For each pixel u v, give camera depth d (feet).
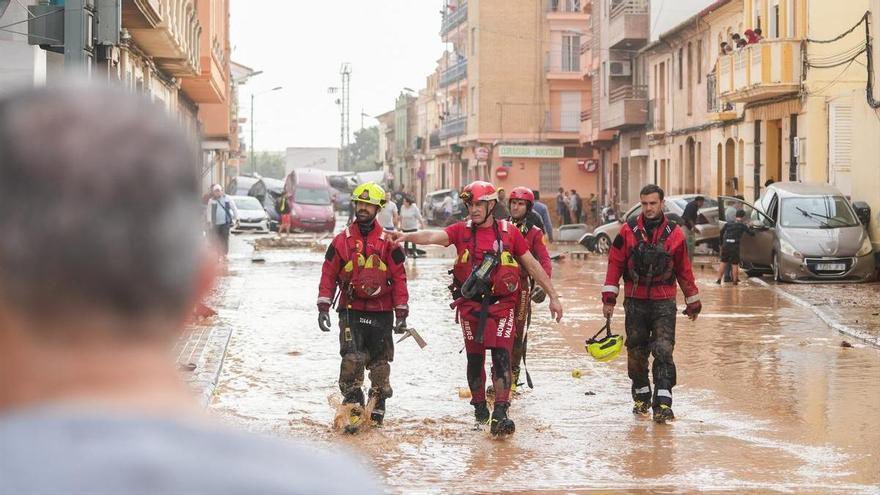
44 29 47.65
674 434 32.83
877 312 64.85
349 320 32.94
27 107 3.99
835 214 89.61
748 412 36.27
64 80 4.21
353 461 4.12
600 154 217.77
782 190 92.12
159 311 4.07
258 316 61.67
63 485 3.59
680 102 157.79
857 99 94.84
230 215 103.19
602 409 36.73
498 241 32.45
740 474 27.96
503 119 243.60
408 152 377.09
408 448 30.81
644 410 35.88
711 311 67.46
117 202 3.99
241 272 96.02
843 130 104.12
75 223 3.94
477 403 33.50
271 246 142.10
